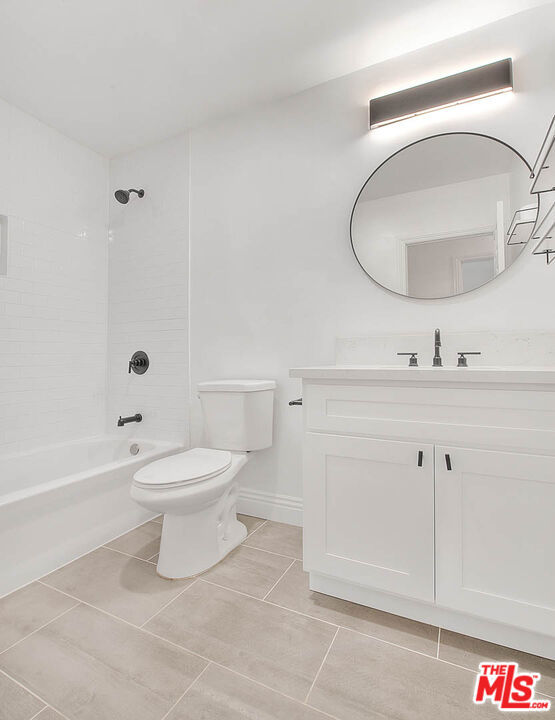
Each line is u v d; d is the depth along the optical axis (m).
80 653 1.12
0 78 1.93
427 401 1.17
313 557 1.35
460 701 0.96
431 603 1.17
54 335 2.36
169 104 2.15
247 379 2.16
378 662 1.09
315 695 0.98
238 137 2.22
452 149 1.70
